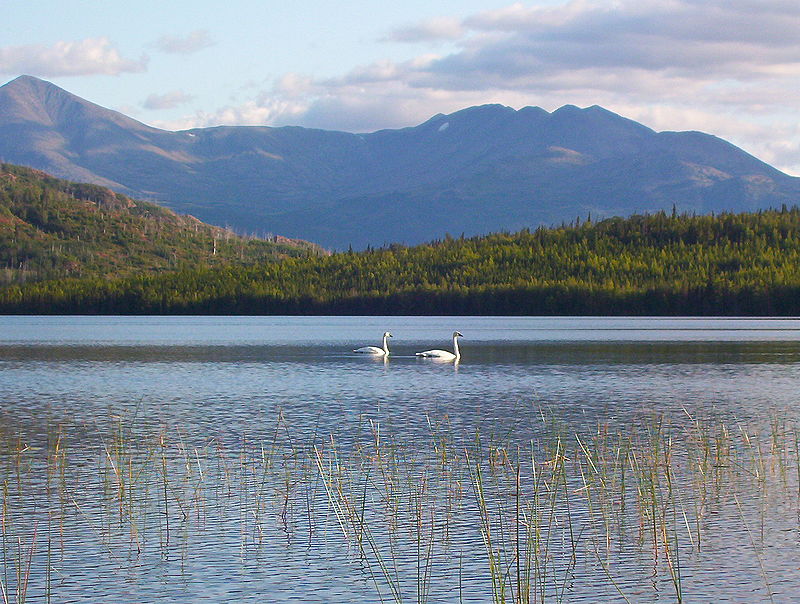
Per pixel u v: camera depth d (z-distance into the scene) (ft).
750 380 319.68
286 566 120.16
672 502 148.36
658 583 114.21
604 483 159.33
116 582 114.42
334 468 171.73
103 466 174.81
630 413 239.30
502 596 106.52
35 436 207.41
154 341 575.79
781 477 163.53
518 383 311.68
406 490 156.15
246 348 502.38
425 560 122.72
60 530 135.44
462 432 209.36
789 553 124.16
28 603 108.06
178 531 134.82
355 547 127.95
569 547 127.65
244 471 170.30
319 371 359.46
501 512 143.74
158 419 231.50
